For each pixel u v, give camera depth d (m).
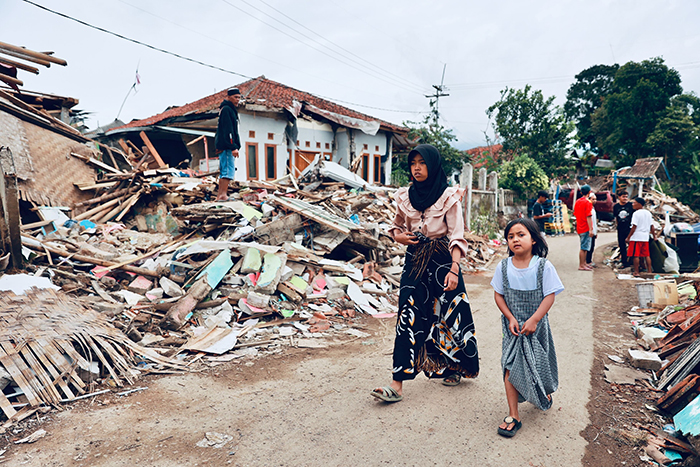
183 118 14.19
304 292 5.53
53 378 3.08
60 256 5.40
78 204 7.46
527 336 2.68
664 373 3.59
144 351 3.82
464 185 13.32
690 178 31.81
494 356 4.13
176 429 2.69
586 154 40.00
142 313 4.59
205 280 5.05
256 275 5.48
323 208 7.89
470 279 8.47
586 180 30.48
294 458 2.39
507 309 2.74
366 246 7.31
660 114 34.03
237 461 2.36
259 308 5.08
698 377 2.93
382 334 4.89
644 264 8.30
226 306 4.98
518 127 32.66
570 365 3.90
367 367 3.83
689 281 6.18
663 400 3.01
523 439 2.62
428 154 2.99
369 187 11.72
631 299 6.37
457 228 3.04
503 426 2.67
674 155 33.16
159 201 7.82
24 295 3.89
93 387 3.23
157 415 2.87
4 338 3.13
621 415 2.97
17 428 2.64
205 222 6.75
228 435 2.63
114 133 15.95
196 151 14.88
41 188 6.98
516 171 20.00
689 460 2.42
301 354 4.15
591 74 47.88
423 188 3.10
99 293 4.80
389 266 7.64
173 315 4.53
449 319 3.16
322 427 2.74
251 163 14.47
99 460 2.34
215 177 10.38
